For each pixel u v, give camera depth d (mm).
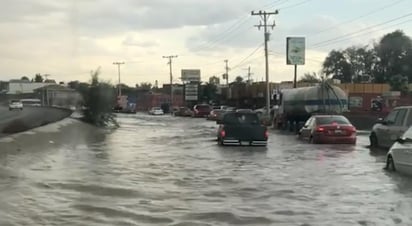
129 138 31875
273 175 14445
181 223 8711
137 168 16141
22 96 147750
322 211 9617
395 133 20828
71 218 9062
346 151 21438
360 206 10039
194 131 40000
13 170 14812
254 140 24812
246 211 9641
